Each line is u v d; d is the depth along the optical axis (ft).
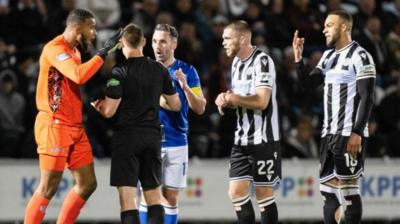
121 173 74.23
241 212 79.25
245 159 79.41
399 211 115.85
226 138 120.16
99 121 117.39
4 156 116.26
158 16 130.41
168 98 76.95
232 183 79.77
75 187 78.18
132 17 136.98
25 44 129.70
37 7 132.67
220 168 113.19
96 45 128.57
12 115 119.03
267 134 78.18
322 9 145.38
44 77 75.66
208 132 121.39
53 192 76.59
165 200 83.82
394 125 128.06
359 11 143.95
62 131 75.51
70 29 75.46
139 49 75.36
